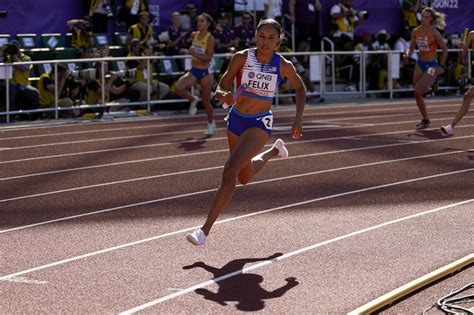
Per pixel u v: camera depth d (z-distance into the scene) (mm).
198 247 10148
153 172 15891
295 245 10195
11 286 8555
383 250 9898
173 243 10367
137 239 10594
